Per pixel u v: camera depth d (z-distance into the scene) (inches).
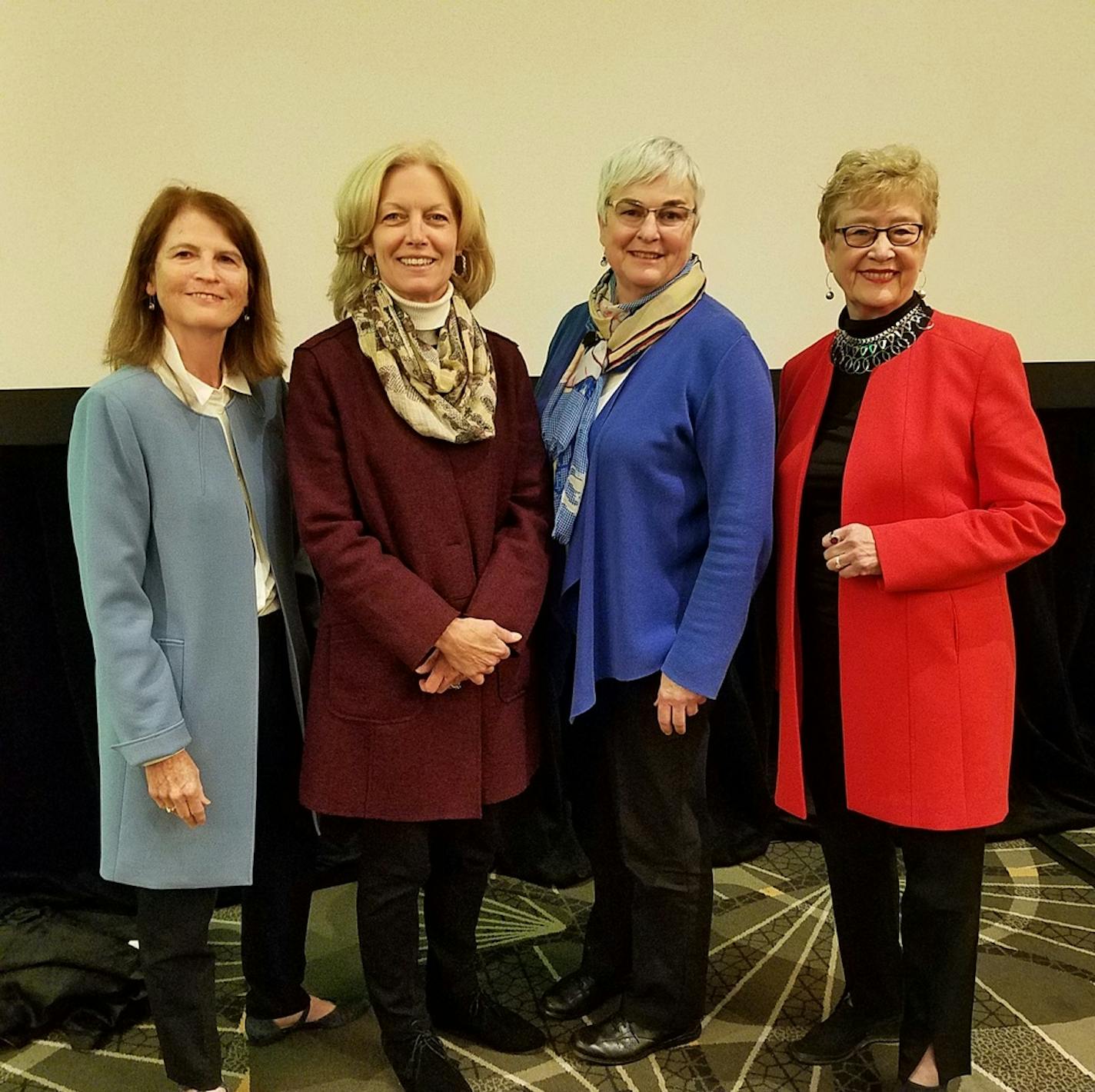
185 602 53.1
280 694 60.2
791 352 89.4
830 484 57.5
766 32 83.0
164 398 53.1
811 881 91.0
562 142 82.4
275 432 59.6
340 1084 64.2
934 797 54.6
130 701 50.5
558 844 93.1
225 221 53.7
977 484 54.4
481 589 55.8
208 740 53.9
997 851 97.1
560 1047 67.2
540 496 60.6
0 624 82.8
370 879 59.6
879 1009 65.3
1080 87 87.5
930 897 56.8
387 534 55.4
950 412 53.5
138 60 75.0
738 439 55.3
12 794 85.9
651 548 58.3
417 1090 59.9
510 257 83.7
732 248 86.6
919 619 54.2
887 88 85.4
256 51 76.5
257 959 66.3
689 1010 65.5
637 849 62.5
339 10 77.0
